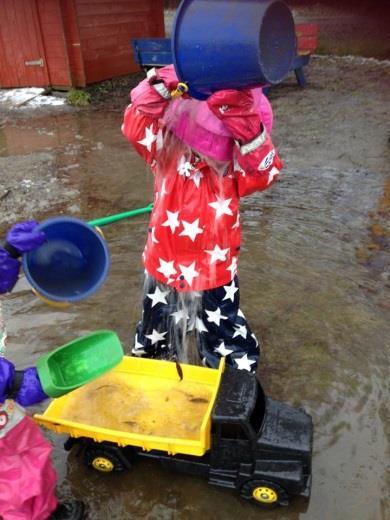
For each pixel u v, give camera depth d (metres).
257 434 2.50
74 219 2.38
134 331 3.84
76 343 2.15
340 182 6.39
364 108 9.79
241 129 2.25
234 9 2.02
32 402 2.07
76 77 11.40
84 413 2.86
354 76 12.50
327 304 4.07
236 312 3.02
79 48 11.08
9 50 11.48
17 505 2.34
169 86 2.36
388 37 14.52
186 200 2.64
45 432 3.07
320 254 4.76
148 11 12.66
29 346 3.69
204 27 2.05
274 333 3.78
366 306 4.04
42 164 7.43
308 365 3.49
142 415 2.83
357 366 3.46
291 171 6.79
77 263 2.40
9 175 7.00
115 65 12.23
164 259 2.81
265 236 5.09
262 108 2.45
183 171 2.61
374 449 2.90
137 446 2.70
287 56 2.10
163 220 2.72
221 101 2.18
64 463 2.89
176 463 2.71
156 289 2.99
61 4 10.70
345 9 15.38
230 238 2.76
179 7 2.14
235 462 2.56
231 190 2.67
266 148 2.36
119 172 6.98
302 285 4.32
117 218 3.67
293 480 2.46
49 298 2.18
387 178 6.47
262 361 3.54
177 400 2.91
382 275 4.43
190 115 2.42
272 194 6.06
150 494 2.71
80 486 2.77
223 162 2.54
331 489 2.70
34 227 2.20
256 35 1.93
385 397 3.22
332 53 14.90
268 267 4.57
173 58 2.15
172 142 2.59
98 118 9.99
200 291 2.88
